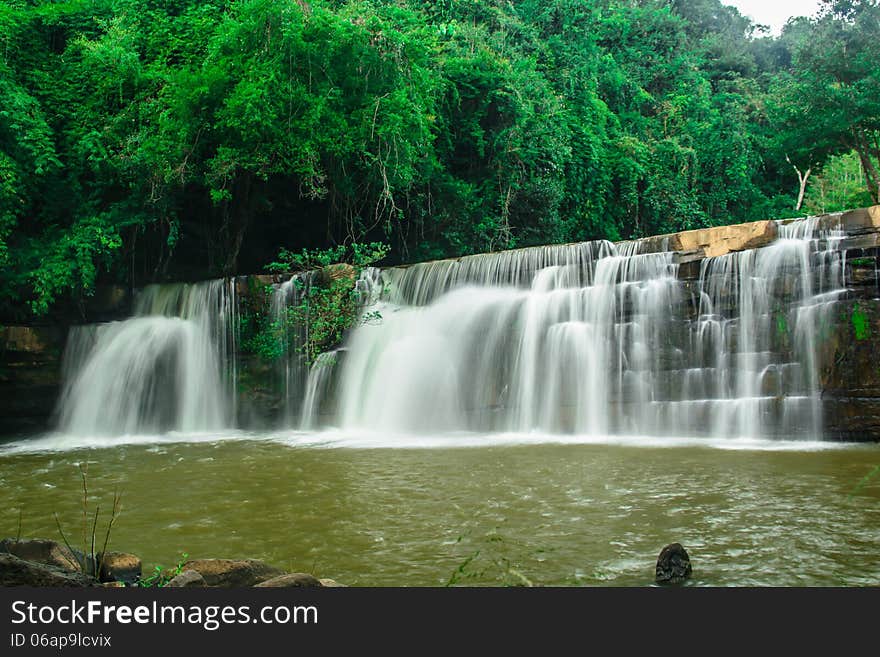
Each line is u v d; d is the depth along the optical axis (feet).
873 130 125.49
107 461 43.11
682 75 179.73
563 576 18.70
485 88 95.14
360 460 40.22
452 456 40.65
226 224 74.79
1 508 29.73
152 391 62.08
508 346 55.62
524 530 23.63
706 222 146.51
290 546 22.71
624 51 178.29
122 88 69.97
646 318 51.31
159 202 68.64
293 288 63.31
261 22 65.92
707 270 50.14
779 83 199.11
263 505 28.94
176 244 77.71
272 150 65.62
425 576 19.15
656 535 22.61
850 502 26.76
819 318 45.75
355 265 68.54
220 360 64.03
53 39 75.25
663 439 46.98
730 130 160.97
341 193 76.02
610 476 32.86
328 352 61.26
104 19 75.41
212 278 75.61
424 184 86.28
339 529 24.61
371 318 61.52
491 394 55.21
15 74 67.62
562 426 52.06
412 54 74.90
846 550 20.63
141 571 18.39
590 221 120.98
